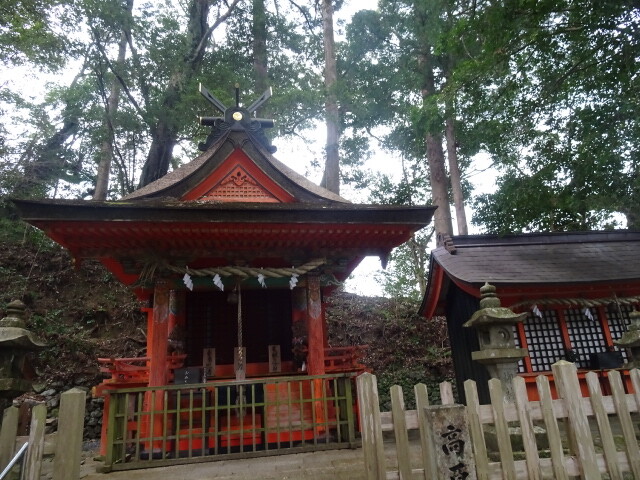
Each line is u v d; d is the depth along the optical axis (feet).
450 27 51.44
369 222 24.43
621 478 13.89
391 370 51.06
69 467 12.16
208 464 20.17
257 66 69.15
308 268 25.13
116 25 52.70
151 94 60.34
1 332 16.62
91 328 50.65
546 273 29.43
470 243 34.78
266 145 32.91
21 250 57.98
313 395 22.54
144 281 24.67
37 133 68.33
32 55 50.16
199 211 22.53
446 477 12.73
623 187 36.70
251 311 31.09
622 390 15.08
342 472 17.95
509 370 20.31
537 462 13.69
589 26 33.09
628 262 31.65
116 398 21.11
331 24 65.67
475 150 43.98
